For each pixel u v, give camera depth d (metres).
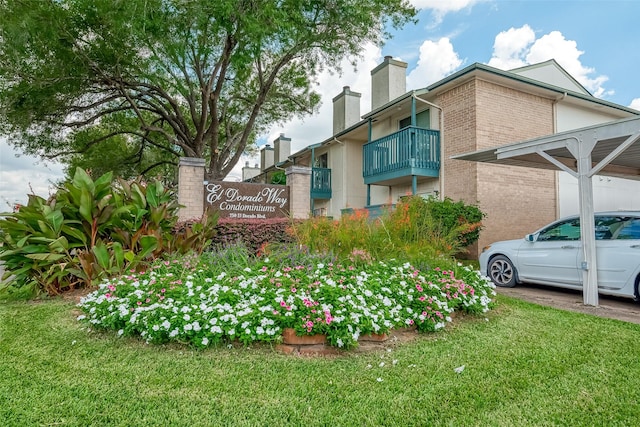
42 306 4.70
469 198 10.67
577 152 5.64
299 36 11.10
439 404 2.42
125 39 11.34
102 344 3.36
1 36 9.52
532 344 3.53
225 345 3.29
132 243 5.50
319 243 5.52
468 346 3.46
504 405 2.43
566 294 6.27
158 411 2.28
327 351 3.27
